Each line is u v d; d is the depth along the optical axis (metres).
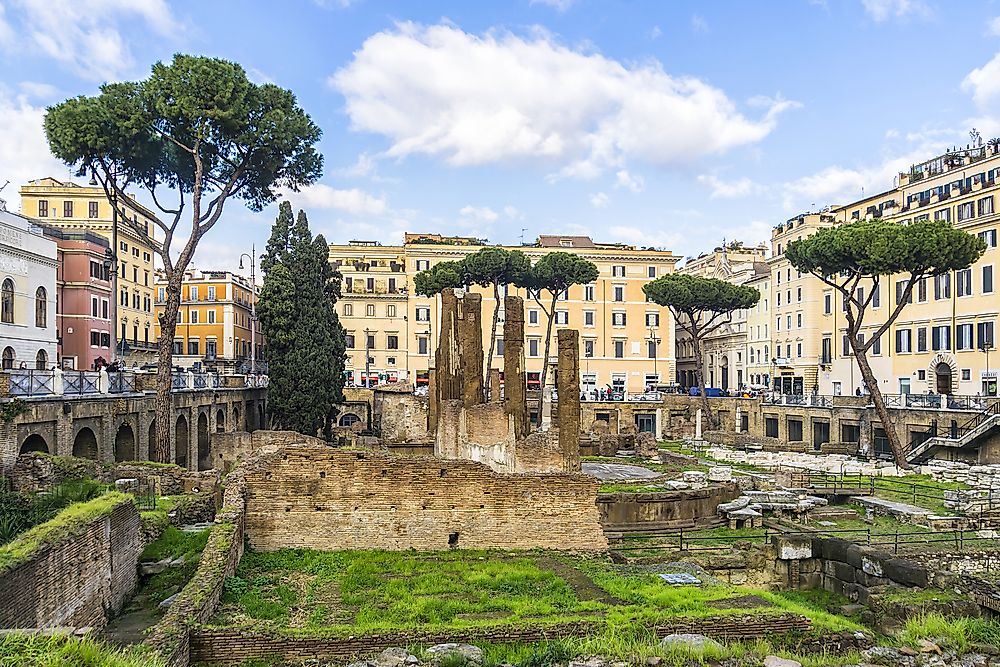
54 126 43.44
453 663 13.88
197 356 94.81
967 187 70.94
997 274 64.38
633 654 14.36
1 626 12.27
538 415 71.31
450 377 45.19
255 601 18.06
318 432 64.94
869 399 64.38
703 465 45.59
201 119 44.03
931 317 71.81
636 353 108.44
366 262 115.88
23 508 25.03
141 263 99.94
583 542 24.64
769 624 16.45
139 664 11.45
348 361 107.19
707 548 26.11
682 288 82.69
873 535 26.22
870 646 16.20
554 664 13.95
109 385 42.53
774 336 100.69
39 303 56.66
